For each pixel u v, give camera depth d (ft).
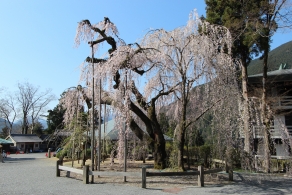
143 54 32.17
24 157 87.86
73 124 44.11
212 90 30.78
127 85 30.14
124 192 23.59
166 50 31.45
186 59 30.94
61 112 129.39
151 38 32.96
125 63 29.76
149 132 37.50
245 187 27.27
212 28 30.76
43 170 43.39
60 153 70.38
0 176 35.63
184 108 32.60
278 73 60.44
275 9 46.11
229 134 30.04
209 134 35.83
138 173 25.95
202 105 33.94
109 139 44.78
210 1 54.75
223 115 30.37
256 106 34.81
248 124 31.19
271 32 47.29
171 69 30.96
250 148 30.71
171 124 42.55
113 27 37.11
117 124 31.76
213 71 30.14
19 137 141.08
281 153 50.37
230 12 48.80
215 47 30.14
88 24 34.50
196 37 29.30
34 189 25.26
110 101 34.99
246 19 47.80
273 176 37.19
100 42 35.65
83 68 36.55
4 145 128.67
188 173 26.81
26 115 156.97
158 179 31.09
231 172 31.58
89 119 42.68
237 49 49.70
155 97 35.65
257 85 56.29
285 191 25.43
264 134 34.27
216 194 23.38
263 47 47.09
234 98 30.37
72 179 31.76
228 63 30.48
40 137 155.02
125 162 29.89
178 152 33.50
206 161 45.98
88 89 39.42
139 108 37.88
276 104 54.95
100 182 29.17
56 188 25.68
